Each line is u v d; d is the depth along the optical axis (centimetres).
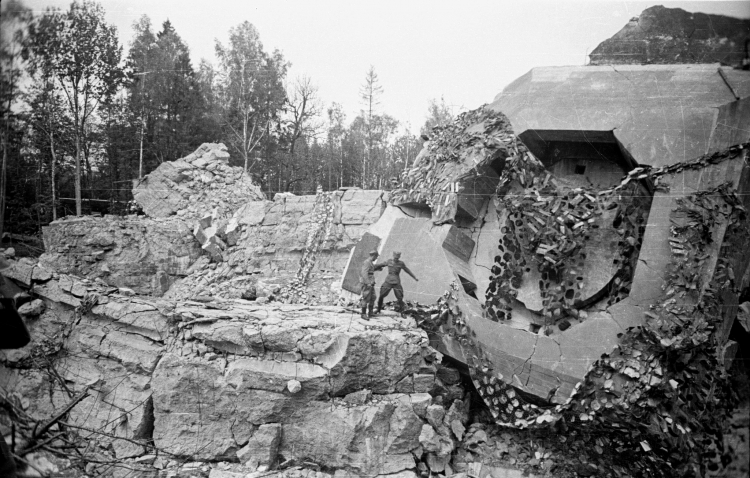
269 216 2136
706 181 1202
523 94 1473
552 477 1245
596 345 1221
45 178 1944
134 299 1338
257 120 2550
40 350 1263
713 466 1140
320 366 1234
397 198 1645
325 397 1233
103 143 2250
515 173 1393
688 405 1151
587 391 1207
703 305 1139
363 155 2572
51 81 1761
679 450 1156
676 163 1227
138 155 2392
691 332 1134
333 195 2036
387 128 2594
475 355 1333
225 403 1227
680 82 1309
